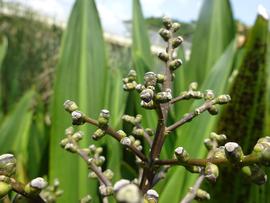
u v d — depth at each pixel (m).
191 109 0.21
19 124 0.31
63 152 0.23
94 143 0.23
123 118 0.15
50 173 0.23
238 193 0.18
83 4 0.27
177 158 0.11
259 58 0.18
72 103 0.13
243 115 0.18
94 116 0.25
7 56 0.96
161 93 0.12
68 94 0.25
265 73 0.18
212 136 0.14
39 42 1.06
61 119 0.24
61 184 0.22
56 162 0.23
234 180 0.18
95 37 0.27
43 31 1.10
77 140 0.15
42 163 0.27
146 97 0.11
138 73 0.25
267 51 0.19
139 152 0.13
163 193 0.19
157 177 0.16
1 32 1.06
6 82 0.87
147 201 0.10
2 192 0.10
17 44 1.02
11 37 1.04
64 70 0.25
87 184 0.22
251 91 0.18
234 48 0.24
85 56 0.26
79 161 0.22
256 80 0.18
